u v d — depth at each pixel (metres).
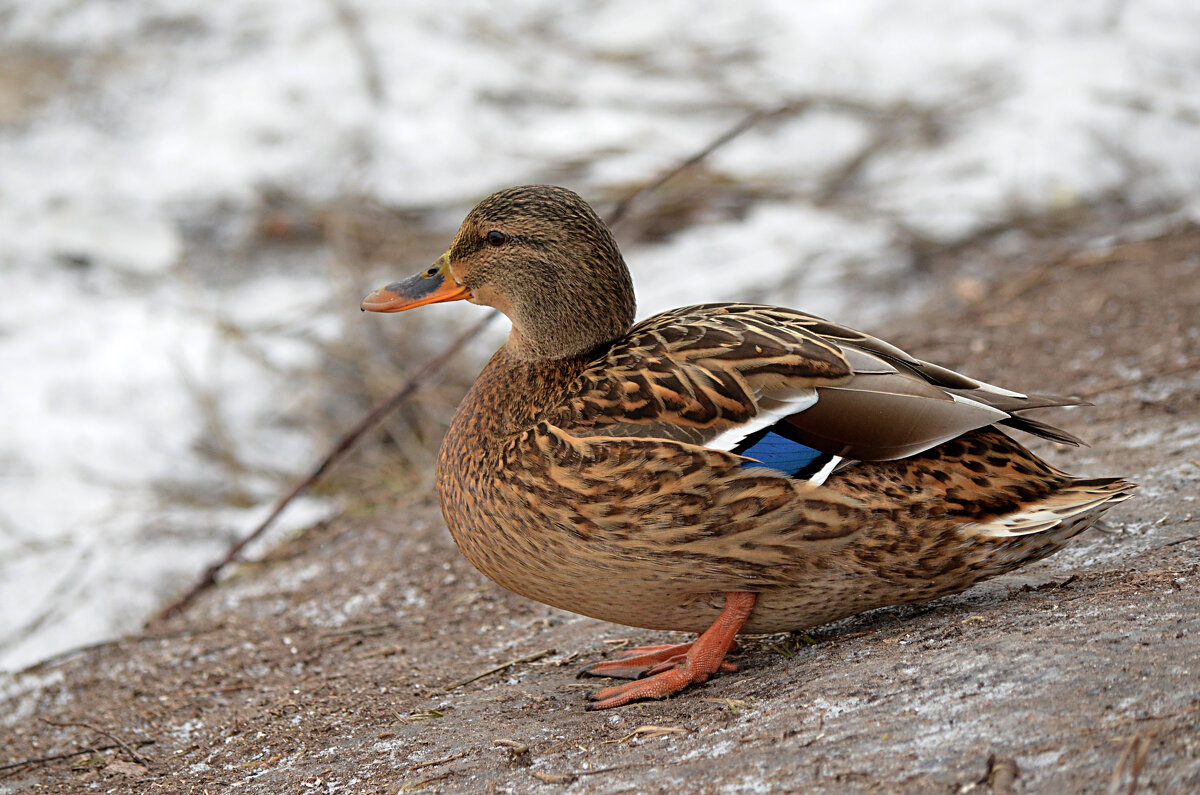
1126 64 16.14
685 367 5.55
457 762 5.19
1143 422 8.22
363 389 12.87
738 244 14.18
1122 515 6.57
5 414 12.51
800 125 15.89
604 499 5.29
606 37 18.14
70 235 15.16
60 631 9.61
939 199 14.34
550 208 6.14
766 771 4.29
